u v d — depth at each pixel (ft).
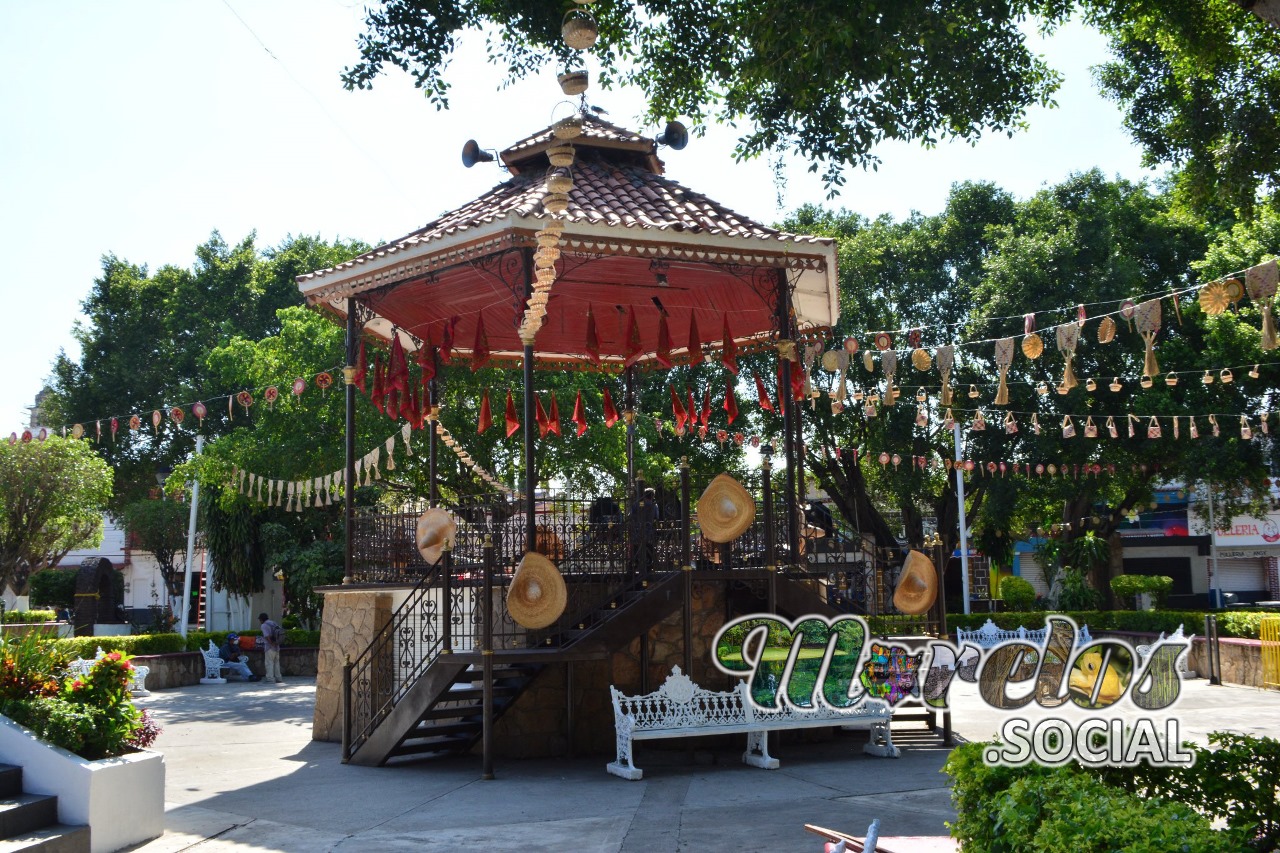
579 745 41.68
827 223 103.40
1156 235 98.68
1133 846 14.43
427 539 44.32
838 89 35.37
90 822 26.03
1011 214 102.06
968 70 35.42
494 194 46.32
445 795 33.58
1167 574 143.02
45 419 128.26
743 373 93.50
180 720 56.75
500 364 57.16
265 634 85.25
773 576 40.19
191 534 90.38
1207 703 54.85
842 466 103.60
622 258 42.57
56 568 135.54
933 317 98.12
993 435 93.56
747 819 29.07
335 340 74.54
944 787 33.42
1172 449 89.51
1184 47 38.65
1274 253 75.20
